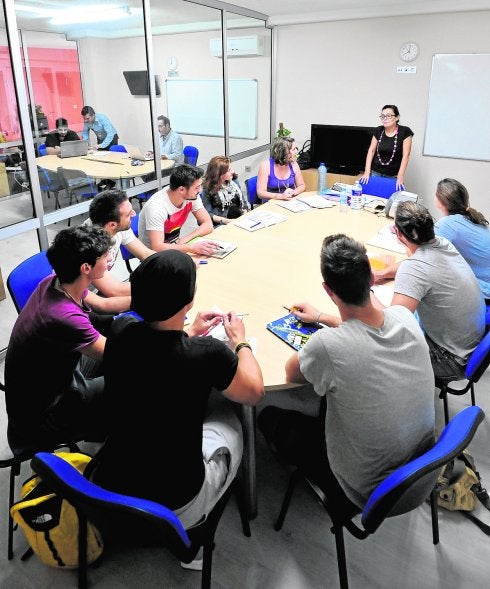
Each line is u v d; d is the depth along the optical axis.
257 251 2.74
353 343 1.26
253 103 6.31
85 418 1.74
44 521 1.56
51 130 4.91
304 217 3.38
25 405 1.64
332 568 1.70
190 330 1.74
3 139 3.11
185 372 1.19
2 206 3.20
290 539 1.81
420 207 1.93
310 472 1.56
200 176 2.79
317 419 1.71
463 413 1.36
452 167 5.29
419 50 5.04
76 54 6.38
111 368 1.23
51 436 1.69
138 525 1.14
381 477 1.35
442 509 1.92
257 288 2.26
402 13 4.92
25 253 4.48
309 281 2.34
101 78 6.71
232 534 1.83
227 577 1.67
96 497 1.09
